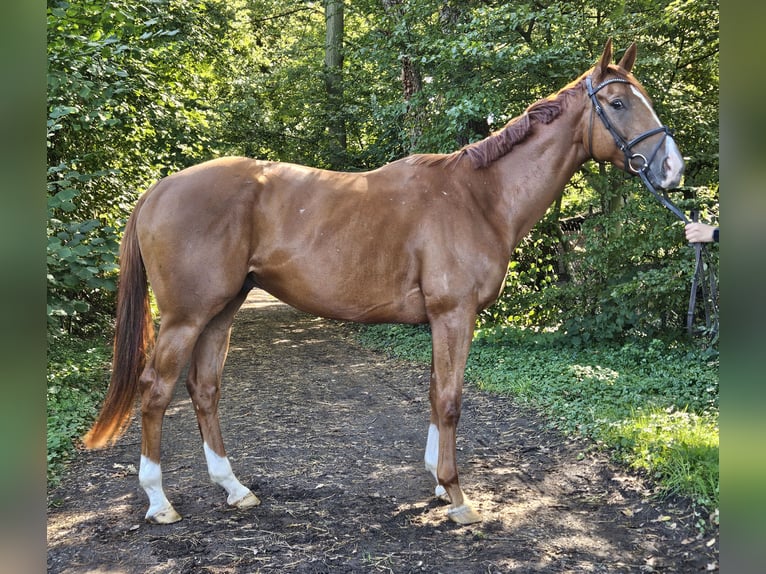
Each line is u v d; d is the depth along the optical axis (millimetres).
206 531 2820
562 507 3062
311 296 2938
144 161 7227
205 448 3143
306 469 3682
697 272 2932
